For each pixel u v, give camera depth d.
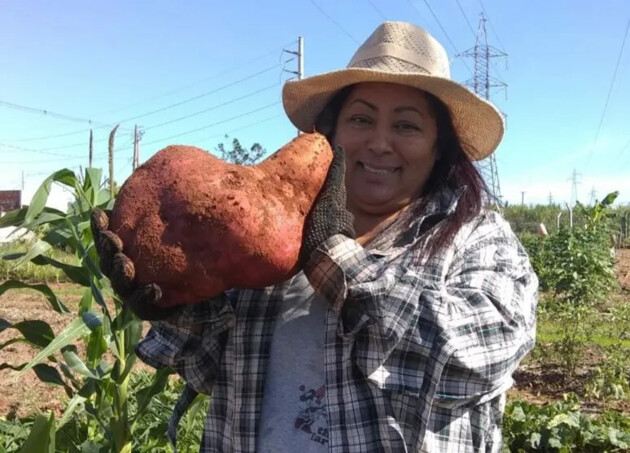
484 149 2.03
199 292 1.42
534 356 8.37
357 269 1.53
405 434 1.58
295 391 1.70
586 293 10.14
